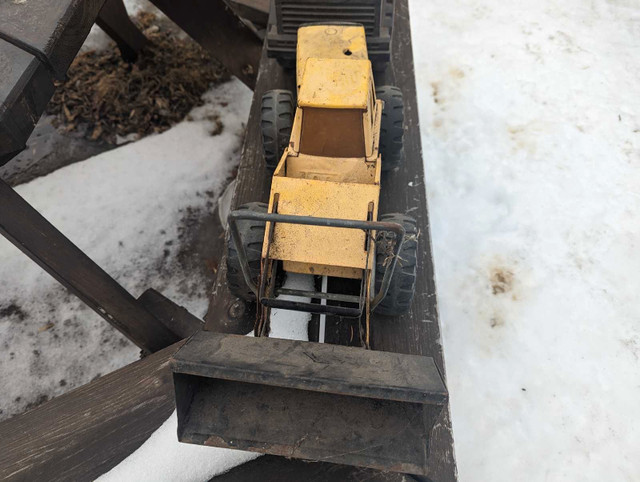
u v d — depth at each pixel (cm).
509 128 107
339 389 35
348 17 74
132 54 129
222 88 131
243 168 74
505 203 96
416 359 41
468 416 75
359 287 60
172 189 115
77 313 100
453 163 103
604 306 84
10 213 50
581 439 73
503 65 118
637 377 77
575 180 98
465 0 133
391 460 37
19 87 43
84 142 121
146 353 74
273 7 82
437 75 118
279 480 48
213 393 41
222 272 63
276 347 41
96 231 108
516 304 85
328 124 56
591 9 128
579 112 108
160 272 105
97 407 52
